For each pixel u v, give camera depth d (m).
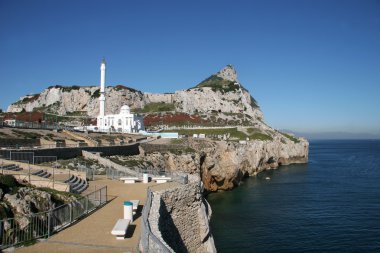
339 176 91.75
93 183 36.62
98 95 190.38
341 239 39.59
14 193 22.05
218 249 36.62
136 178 37.81
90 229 19.91
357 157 163.62
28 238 17.66
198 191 32.25
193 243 29.91
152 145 75.00
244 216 49.47
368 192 67.06
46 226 19.03
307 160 142.50
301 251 36.16
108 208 25.33
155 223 19.91
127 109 124.25
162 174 43.03
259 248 36.94
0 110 176.62
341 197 62.53
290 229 43.22
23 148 45.78
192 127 146.25
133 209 23.67
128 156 61.69
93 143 66.50
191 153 73.00
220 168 77.75
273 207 55.03
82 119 169.50
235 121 169.12
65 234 18.86
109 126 117.06
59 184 28.11
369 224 45.22
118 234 18.05
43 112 177.62
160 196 25.83
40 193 23.12
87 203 23.91
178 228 28.05
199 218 31.45
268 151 115.50
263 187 76.38
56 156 44.72
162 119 168.12
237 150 89.56
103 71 125.62
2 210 19.14
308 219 47.78
